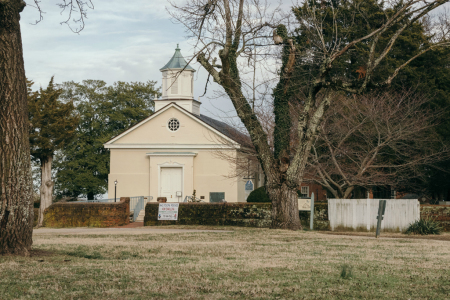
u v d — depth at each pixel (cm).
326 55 1883
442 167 2616
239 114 1906
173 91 4125
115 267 897
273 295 677
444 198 3089
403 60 2730
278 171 1911
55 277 783
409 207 2191
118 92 5203
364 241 1570
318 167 2331
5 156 969
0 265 872
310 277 823
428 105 2478
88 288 706
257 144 1922
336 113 2378
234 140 3131
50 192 3044
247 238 1591
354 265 973
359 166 2362
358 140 2480
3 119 961
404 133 2288
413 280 815
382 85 1642
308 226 2244
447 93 2645
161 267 906
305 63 2205
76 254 1092
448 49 2708
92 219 2461
